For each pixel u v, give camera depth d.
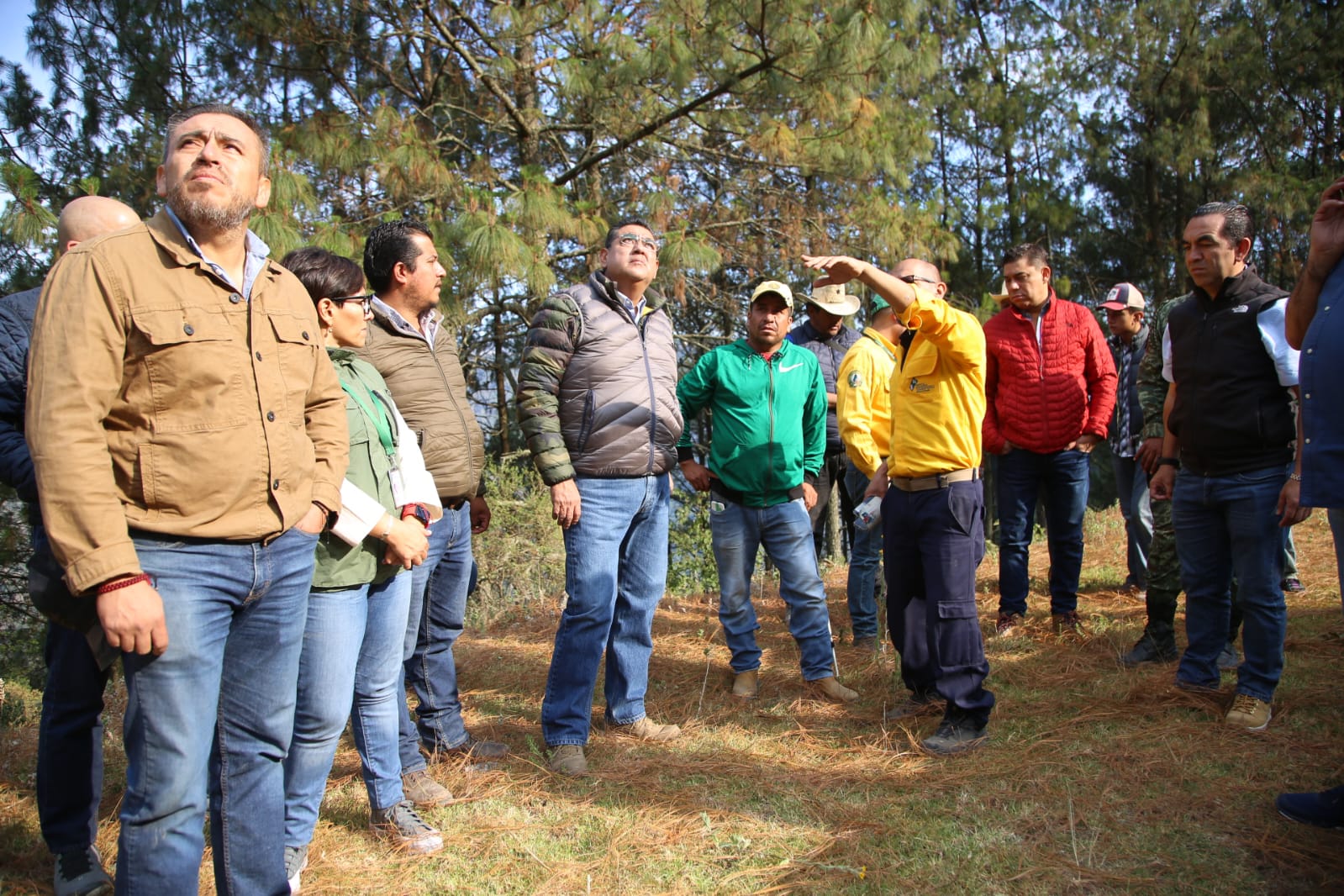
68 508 1.72
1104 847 2.62
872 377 4.41
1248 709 3.37
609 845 2.77
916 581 3.62
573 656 3.39
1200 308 3.56
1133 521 5.14
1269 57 13.79
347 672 2.47
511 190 8.26
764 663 4.74
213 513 1.89
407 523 2.61
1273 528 3.35
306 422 2.27
